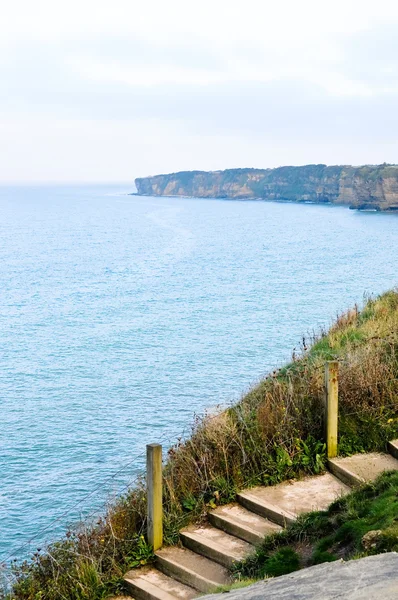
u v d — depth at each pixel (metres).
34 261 105.62
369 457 10.62
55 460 27.19
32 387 38.25
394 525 7.39
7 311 63.25
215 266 94.06
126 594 8.64
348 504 8.61
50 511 22.52
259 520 9.40
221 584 8.10
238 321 53.34
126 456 27.23
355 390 11.61
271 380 13.39
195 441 11.05
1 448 28.62
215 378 37.50
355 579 4.72
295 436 10.95
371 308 19.06
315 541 8.26
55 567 9.30
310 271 84.94
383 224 188.50
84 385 38.09
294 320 52.44
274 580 5.61
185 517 9.61
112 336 50.72
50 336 51.91
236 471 10.32
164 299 66.75
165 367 40.66
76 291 74.56
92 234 162.38
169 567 8.76
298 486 10.15
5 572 11.73
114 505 10.77
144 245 131.50
